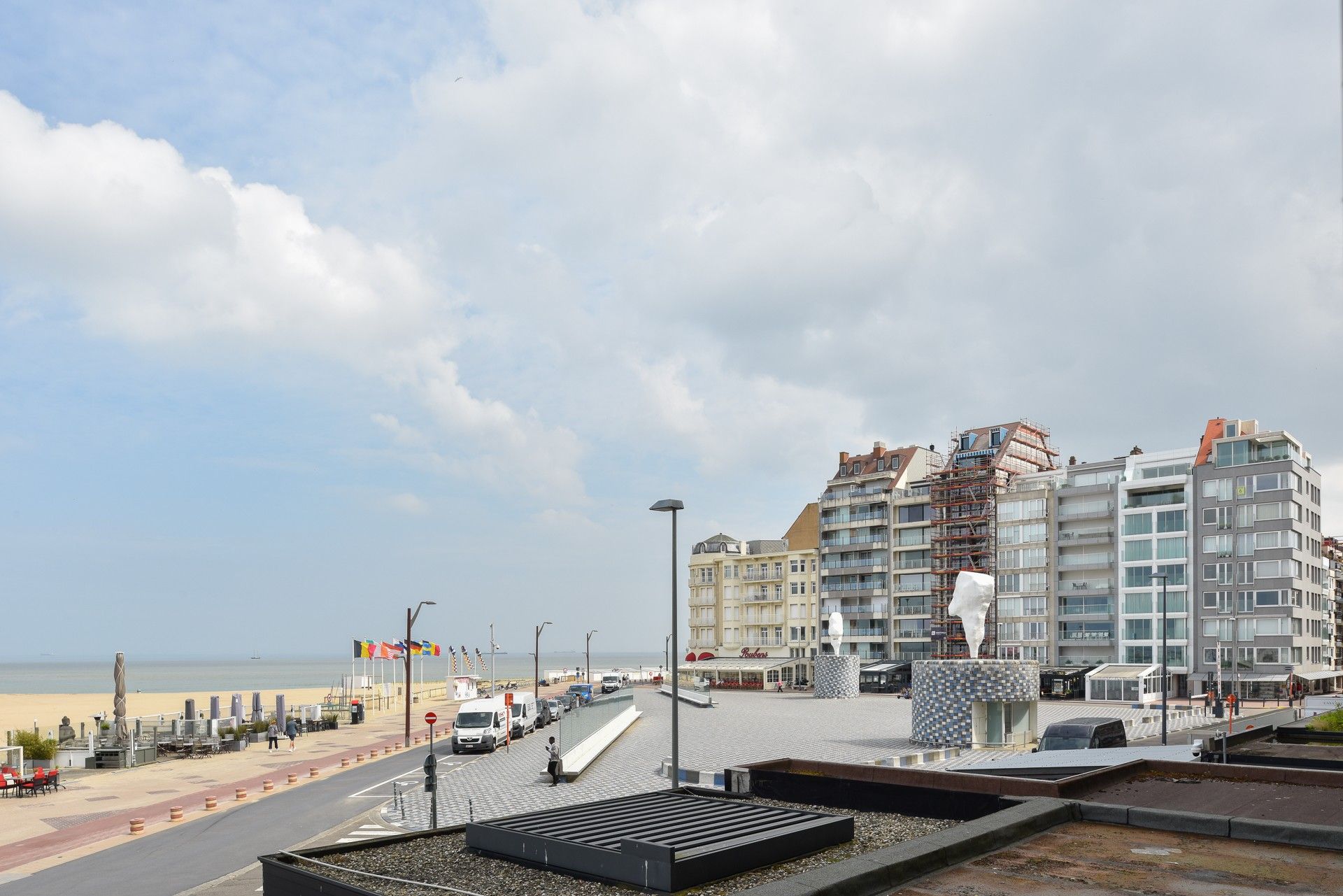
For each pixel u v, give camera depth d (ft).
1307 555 312.50
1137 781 53.88
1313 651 313.94
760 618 449.06
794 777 53.88
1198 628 310.45
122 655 180.24
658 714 250.98
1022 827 41.16
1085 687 305.53
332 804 115.85
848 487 427.74
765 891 31.30
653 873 36.73
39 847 95.14
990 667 152.56
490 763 153.58
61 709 363.35
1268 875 35.50
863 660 401.49
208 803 115.34
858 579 413.59
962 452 388.37
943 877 35.22
